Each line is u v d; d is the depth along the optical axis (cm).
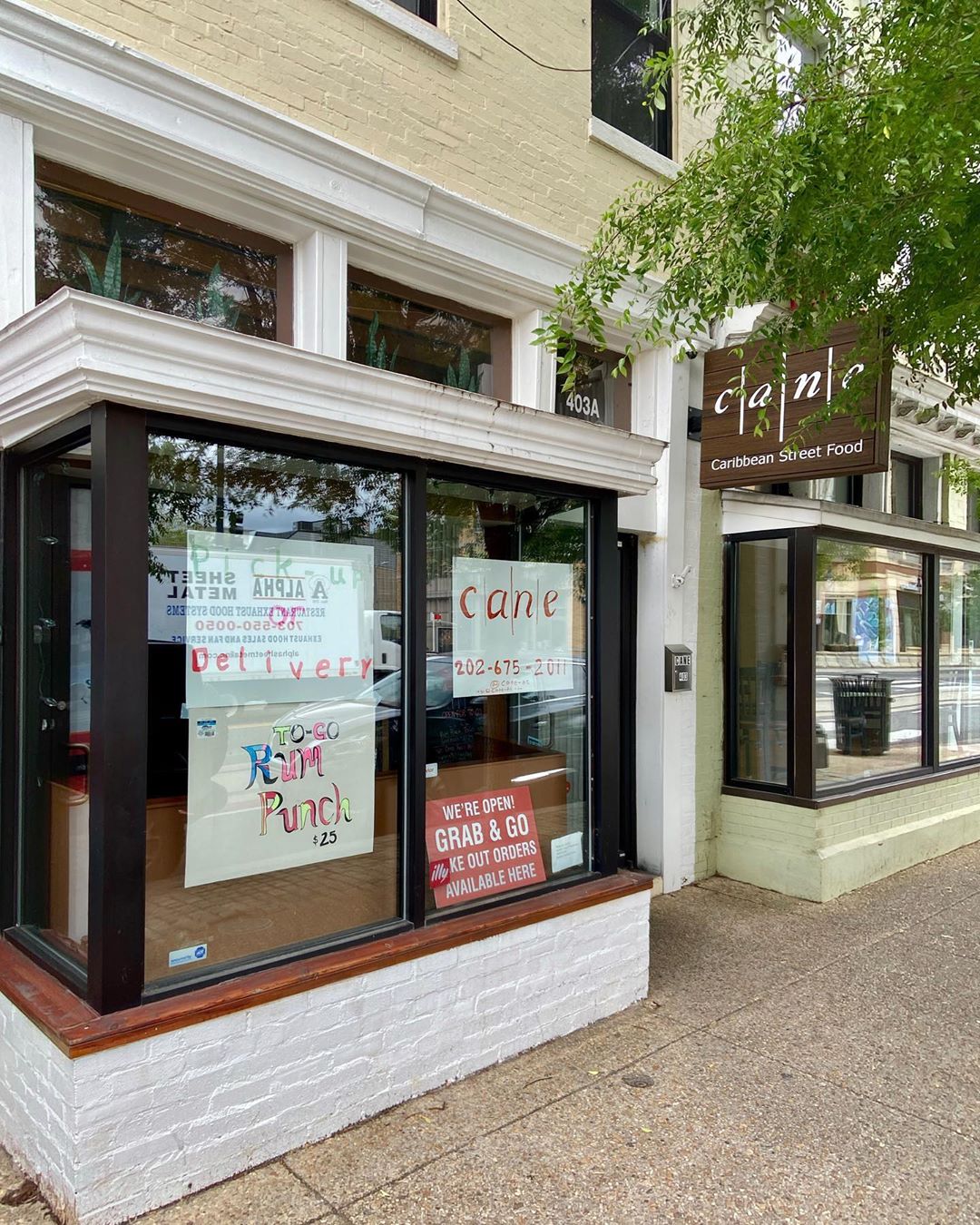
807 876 568
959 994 420
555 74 508
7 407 276
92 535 256
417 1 458
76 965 277
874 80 326
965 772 735
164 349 246
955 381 393
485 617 371
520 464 353
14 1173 269
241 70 374
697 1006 403
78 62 321
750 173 327
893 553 675
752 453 534
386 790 332
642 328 534
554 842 396
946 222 306
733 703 623
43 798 310
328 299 404
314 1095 288
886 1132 302
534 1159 281
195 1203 256
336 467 317
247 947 292
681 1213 257
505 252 471
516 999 351
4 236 311
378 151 423
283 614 303
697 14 426
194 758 279
